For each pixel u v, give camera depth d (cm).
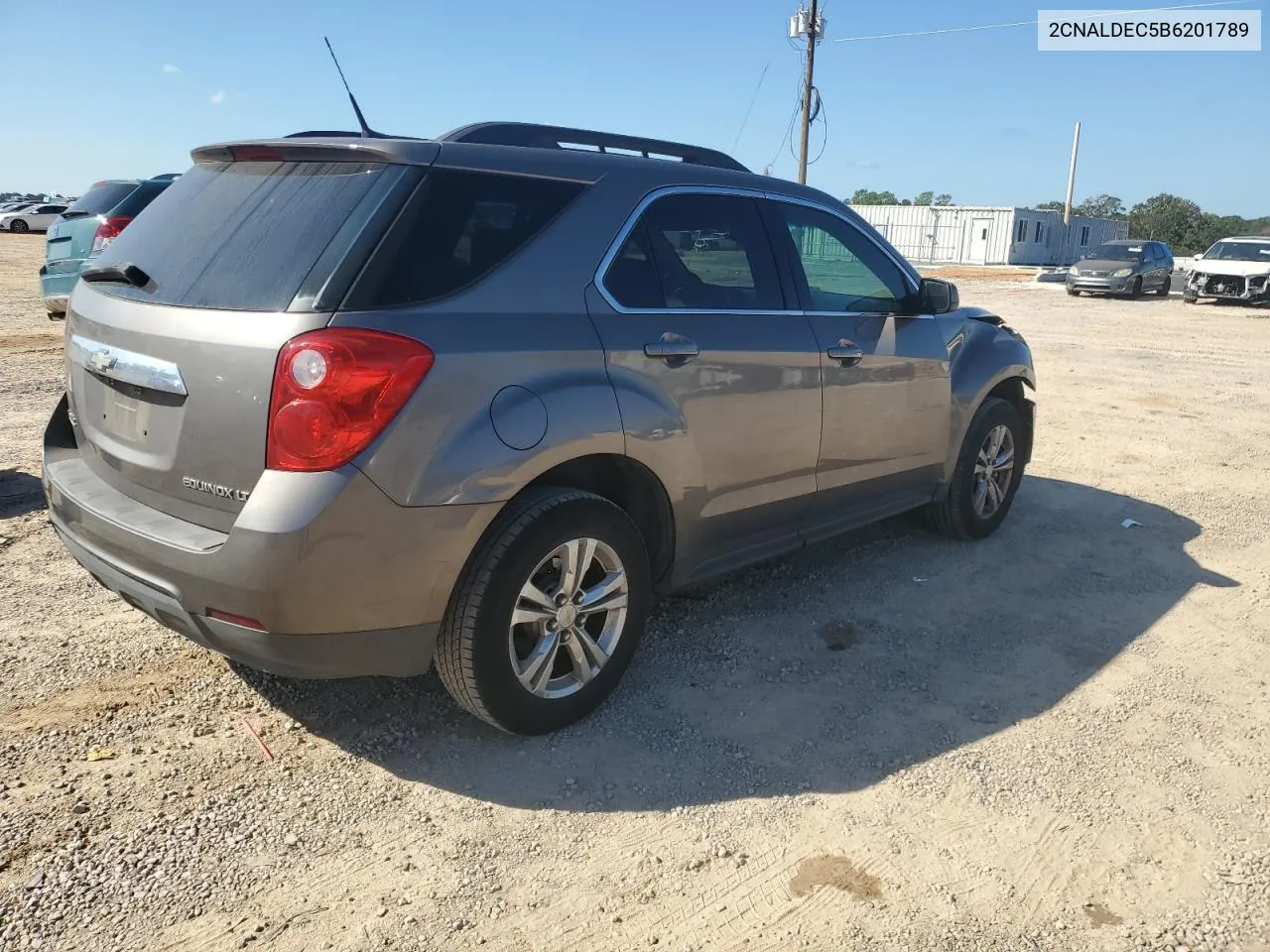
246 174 310
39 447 643
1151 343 1499
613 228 330
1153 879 265
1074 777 311
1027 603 452
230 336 263
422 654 286
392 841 271
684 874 262
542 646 312
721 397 354
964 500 513
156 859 258
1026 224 4969
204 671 357
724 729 334
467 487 274
